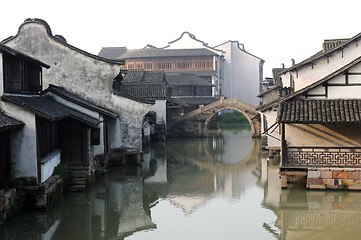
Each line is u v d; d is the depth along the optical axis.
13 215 14.71
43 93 20.47
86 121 19.34
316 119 16.98
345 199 17.09
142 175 23.80
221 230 14.13
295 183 20.00
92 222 15.16
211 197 18.66
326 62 23.86
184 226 14.65
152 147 37.62
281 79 32.62
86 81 25.39
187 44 76.50
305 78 24.20
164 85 42.75
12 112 15.20
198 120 46.50
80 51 25.17
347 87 18.09
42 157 16.55
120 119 25.84
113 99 25.61
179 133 46.75
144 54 71.81
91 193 19.23
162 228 14.48
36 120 15.30
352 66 17.92
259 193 19.09
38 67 19.73
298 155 18.25
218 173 24.69
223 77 78.81
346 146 18.72
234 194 19.12
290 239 13.16
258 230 14.08
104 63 25.27
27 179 15.34
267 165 27.41
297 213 15.76
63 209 16.70
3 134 14.62
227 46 79.62
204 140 43.97
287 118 17.25
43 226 14.47
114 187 20.70
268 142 29.94
